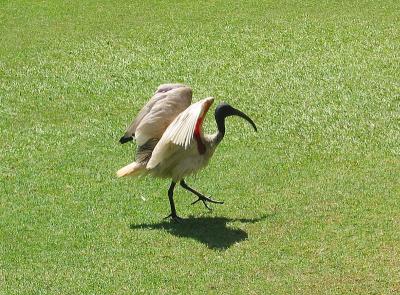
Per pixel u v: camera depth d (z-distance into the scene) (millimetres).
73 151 16688
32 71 21812
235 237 12742
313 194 14109
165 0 27672
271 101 18938
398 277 11320
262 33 23922
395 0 26344
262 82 20234
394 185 14281
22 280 11773
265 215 13445
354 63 21203
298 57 21906
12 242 12938
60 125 18219
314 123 17500
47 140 17359
